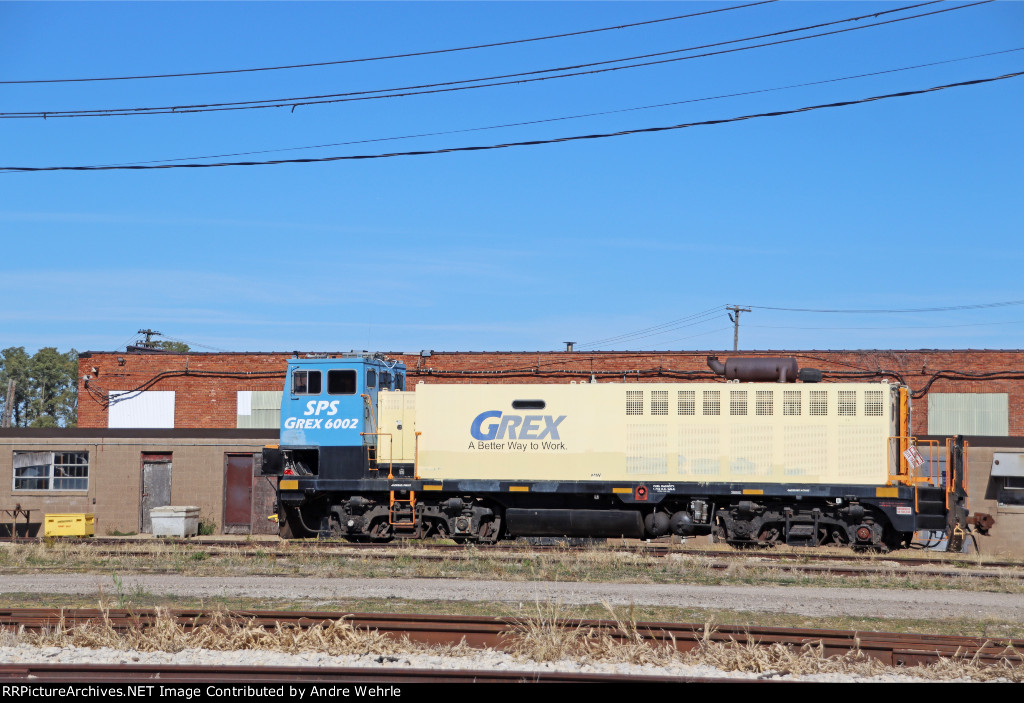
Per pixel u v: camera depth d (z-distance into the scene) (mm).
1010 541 25984
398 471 22266
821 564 17875
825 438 20250
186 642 11109
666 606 13672
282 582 15688
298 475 22797
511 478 21516
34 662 10477
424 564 17547
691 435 20828
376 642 11008
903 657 10578
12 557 19156
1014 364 28812
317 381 22688
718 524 21047
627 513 20953
